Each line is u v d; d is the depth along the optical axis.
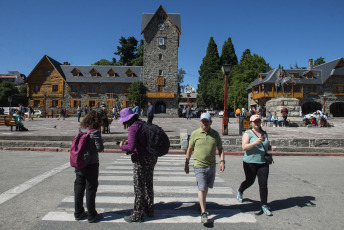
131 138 3.91
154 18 49.72
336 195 5.42
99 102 51.72
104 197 5.04
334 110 49.72
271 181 6.59
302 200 5.07
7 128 17.16
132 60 73.62
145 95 48.34
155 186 5.86
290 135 13.55
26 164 8.15
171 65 49.56
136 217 3.92
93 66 54.12
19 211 4.29
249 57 60.97
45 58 51.56
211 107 71.25
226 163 9.09
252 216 4.22
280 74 20.91
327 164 9.03
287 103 20.27
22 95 70.44
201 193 4.00
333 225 3.93
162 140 4.00
